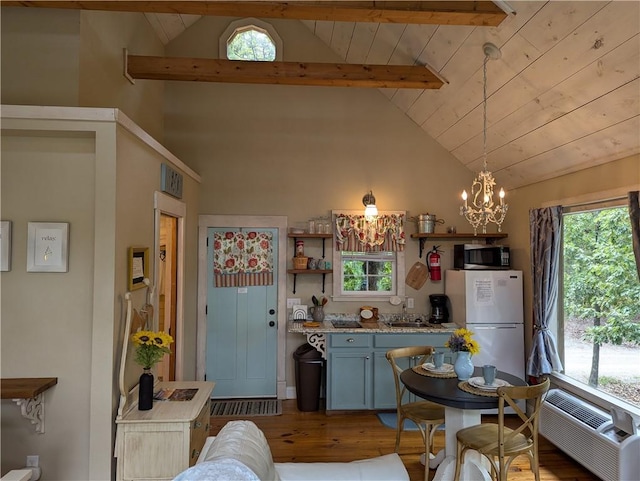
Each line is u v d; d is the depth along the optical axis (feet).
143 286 8.87
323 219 15.21
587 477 9.51
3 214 7.73
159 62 11.01
